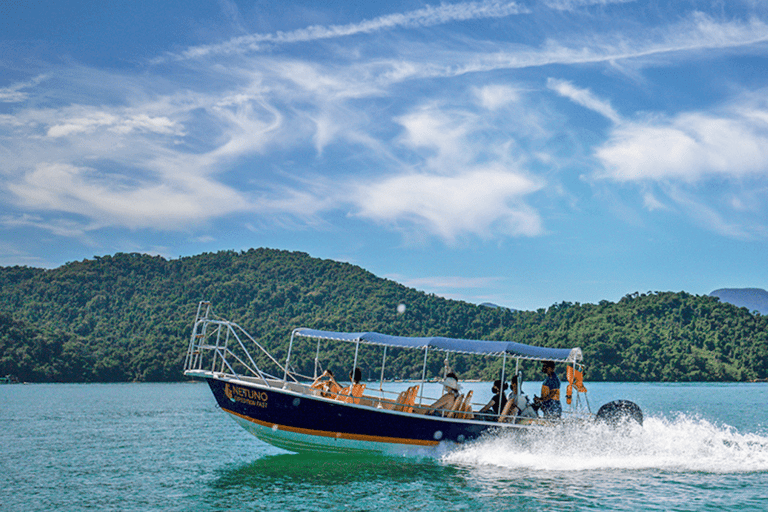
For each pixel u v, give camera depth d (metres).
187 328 197.38
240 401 13.80
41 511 10.69
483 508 10.05
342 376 97.19
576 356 13.60
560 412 13.60
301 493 11.22
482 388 68.50
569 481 11.84
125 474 14.12
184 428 25.95
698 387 112.62
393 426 13.12
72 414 36.66
